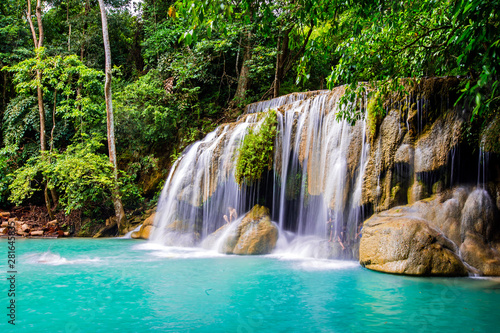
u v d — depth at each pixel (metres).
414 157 8.60
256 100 19.19
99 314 4.84
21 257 9.56
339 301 5.40
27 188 15.62
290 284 6.45
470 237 7.59
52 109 19.14
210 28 4.62
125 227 15.58
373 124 9.13
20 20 21.86
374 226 8.11
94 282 6.66
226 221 11.69
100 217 16.70
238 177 11.17
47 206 16.56
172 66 19.39
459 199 8.05
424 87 8.66
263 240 10.11
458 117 8.30
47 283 6.57
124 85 21.64
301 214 10.94
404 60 7.75
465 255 7.35
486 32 3.99
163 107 18.28
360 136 9.51
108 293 5.88
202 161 12.98
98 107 17.73
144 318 4.68
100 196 16.30
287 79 20.23
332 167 9.91
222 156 12.34
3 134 19.64
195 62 19.08
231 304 5.29
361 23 6.79
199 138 17.70
